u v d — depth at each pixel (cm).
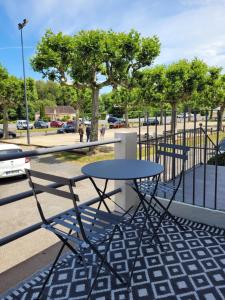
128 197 380
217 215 332
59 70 1237
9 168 811
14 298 217
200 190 443
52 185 256
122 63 1177
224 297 212
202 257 268
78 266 258
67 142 1947
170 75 1761
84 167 290
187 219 356
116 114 4394
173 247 288
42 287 220
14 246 339
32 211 525
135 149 385
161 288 224
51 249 295
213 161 676
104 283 232
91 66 1190
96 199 332
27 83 2216
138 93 2003
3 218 491
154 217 365
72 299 214
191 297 213
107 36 1158
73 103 2830
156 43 1205
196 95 1998
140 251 281
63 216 237
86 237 203
